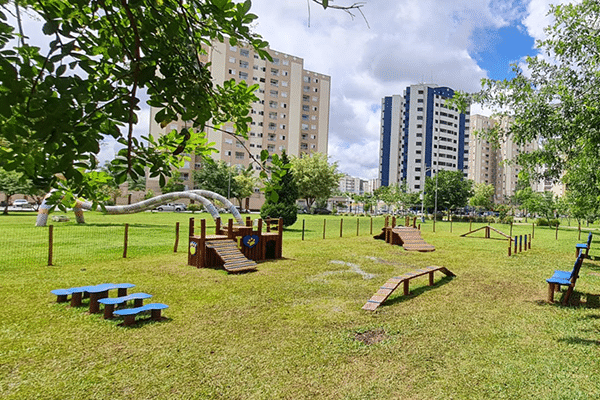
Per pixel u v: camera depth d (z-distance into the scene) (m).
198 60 2.16
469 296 8.27
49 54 1.65
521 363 4.71
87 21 2.05
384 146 116.38
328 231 24.95
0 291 7.69
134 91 1.80
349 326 6.04
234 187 55.34
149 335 5.45
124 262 11.36
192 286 8.58
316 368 4.48
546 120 6.27
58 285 8.26
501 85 6.68
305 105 82.31
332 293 8.20
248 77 70.75
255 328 5.88
